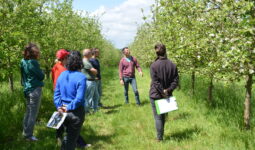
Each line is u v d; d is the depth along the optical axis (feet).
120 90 46.19
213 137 17.40
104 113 27.40
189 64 23.94
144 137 18.92
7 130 18.63
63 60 17.81
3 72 21.99
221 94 27.94
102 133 20.61
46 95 29.30
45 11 33.86
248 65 15.44
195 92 31.71
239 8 15.30
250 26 13.83
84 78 12.86
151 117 24.25
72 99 12.82
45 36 31.40
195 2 21.33
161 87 17.06
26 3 25.20
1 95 26.23
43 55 34.96
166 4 25.46
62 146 13.04
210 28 18.40
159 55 17.70
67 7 41.98
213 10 18.16
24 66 17.30
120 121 23.63
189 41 20.20
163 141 17.69
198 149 15.71
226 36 16.34
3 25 22.31
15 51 23.04
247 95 18.06
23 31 25.38
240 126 18.72
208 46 17.85
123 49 31.01
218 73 18.42
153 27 33.24
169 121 22.02
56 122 12.17
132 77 30.86
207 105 25.14
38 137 18.52
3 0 22.41
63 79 13.07
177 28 24.07
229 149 14.94
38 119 22.77
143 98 34.94
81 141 17.34
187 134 18.42
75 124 12.76
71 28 45.21
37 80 17.56
